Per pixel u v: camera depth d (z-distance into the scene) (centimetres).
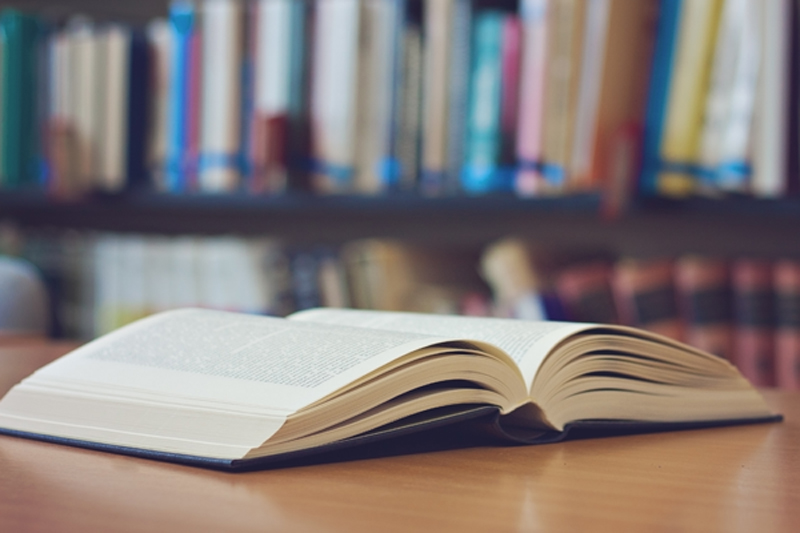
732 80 219
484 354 126
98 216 306
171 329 155
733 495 100
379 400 115
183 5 283
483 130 236
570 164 229
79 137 267
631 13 224
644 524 86
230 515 86
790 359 219
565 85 228
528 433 136
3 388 172
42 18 275
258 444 107
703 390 156
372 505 92
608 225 268
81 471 106
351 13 242
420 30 240
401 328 166
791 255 255
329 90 244
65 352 197
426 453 122
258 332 146
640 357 149
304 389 115
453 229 280
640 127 225
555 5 229
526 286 231
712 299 223
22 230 303
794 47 216
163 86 262
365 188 249
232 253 253
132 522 83
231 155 254
